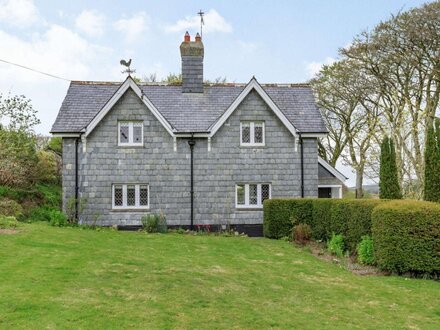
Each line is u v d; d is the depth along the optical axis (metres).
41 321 7.50
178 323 7.84
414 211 12.63
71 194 22.03
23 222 20.44
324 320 8.59
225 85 25.34
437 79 26.56
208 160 22.67
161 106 23.78
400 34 27.30
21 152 25.41
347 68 31.95
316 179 23.05
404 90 28.78
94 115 22.83
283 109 24.20
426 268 12.44
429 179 14.98
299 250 17.11
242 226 22.66
